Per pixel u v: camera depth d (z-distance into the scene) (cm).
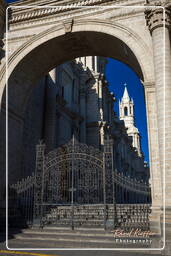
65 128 2616
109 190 1223
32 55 1527
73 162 1264
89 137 3112
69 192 1548
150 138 1095
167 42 1088
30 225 1205
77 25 1419
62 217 1312
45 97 2339
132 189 1177
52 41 1489
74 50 1638
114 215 1115
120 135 4425
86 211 1276
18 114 1590
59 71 2648
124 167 4462
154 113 1116
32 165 1962
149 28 1162
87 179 1265
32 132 2019
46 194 1345
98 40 1473
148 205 1157
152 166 1059
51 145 2164
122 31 1310
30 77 1666
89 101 3297
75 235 1030
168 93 1009
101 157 1242
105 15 1378
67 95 2881
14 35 1534
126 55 1462
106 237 982
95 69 3684
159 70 1055
